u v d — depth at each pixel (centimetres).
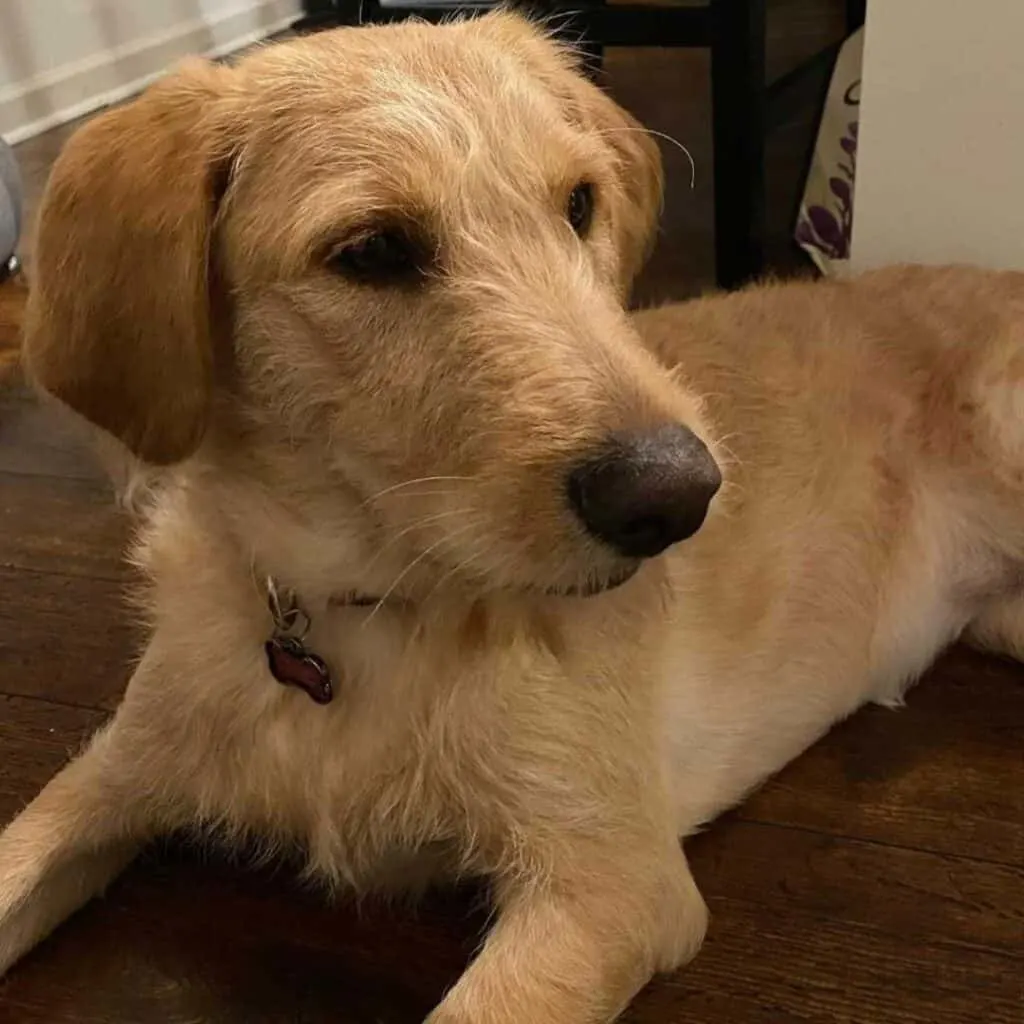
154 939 54
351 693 48
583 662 48
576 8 102
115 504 80
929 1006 50
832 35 124
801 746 61
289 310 42
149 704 52
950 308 69
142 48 162
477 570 39
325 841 50
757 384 63
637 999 51
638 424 36
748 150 96
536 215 42
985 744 62
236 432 45
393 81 42
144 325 42
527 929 46
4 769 62
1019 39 66
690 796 57
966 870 55
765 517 60
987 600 68
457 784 48
